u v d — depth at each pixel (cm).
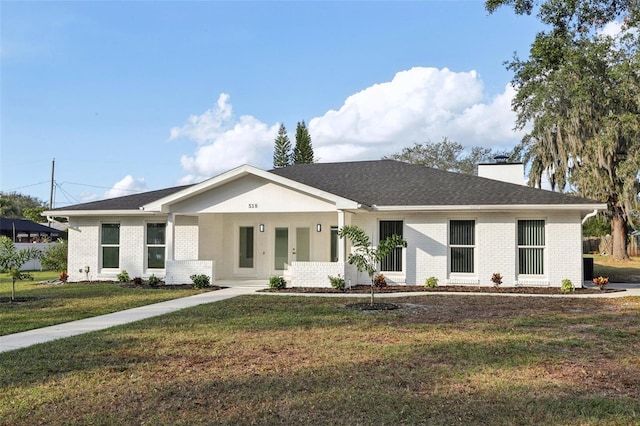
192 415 488
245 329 938
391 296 1474
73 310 1207
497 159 2120
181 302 1347
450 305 1266
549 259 1655
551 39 1432
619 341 817
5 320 1065
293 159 6194
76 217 2045
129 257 1994
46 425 466
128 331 926
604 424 464
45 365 684
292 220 2047
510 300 1371
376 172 2133
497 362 682
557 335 868
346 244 1783
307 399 532
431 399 531
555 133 3200
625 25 1389
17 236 4362
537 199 1639
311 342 817
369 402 521
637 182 2964
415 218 1759
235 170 1730
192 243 1927
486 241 1702
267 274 2058
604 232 4647
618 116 2741
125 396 548
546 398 535
